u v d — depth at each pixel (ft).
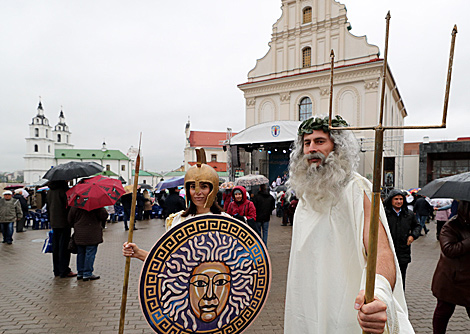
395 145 78.74
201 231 5.54
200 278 5.49
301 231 4.97
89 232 16.89
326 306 4.45
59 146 294.87
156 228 38.47
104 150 262.26
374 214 3.12
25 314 12.66
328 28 71.61
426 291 15.72
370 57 66.74
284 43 77.41
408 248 12.62
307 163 4.98
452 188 9.41
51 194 17.39
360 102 66.85
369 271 3.09
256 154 69.00
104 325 11.67
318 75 70.69
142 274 5.22
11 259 22.74
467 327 11.63
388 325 3.04
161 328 5.26
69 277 17.87
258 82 78.84
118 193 16.61
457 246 8.48
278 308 13.29
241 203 20.63
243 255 5.69
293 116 75.31
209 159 167.94
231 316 5.58
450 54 3.12
